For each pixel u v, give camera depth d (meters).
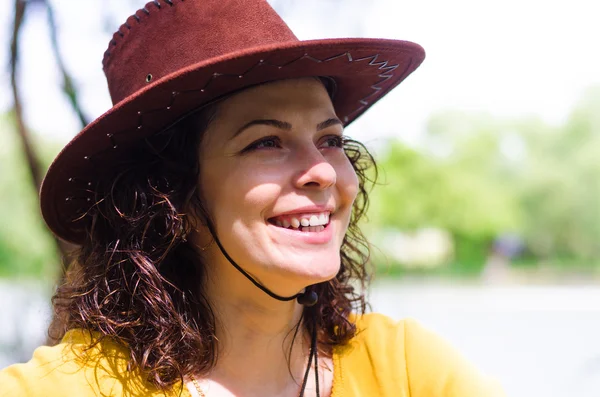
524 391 6.81
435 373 1.48
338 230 1.43
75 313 1.50
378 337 1.58
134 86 1.43
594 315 13.04
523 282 23.98
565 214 28.17
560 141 27.83
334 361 1.56
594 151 27.52
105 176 1.50
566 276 25.98
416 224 25.38
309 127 1.38
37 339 4.83
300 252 1.35
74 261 1.66
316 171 1.33
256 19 1.38
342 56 1.37
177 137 1.44
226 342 1.46
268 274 1.36
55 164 1.42
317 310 1.59
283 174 1.35
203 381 1.43
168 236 1.44
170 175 1.44
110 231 1.51
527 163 27.97
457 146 26.05
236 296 1.46
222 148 1.38
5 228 12.73
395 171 24.39
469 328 11.30
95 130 1.36
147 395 1.36
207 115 1.40
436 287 21.17
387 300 15.34
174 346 1.41
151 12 1.41
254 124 1.36
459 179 25.19
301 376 1.53
